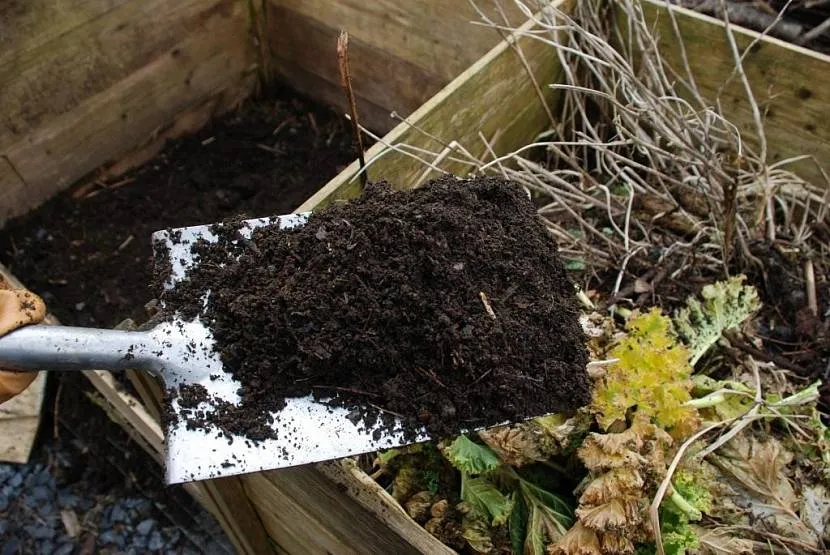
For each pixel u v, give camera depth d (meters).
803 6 1.25
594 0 1.11
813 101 1.01
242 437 0.60
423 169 0.96
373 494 0.64
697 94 0.99
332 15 1.43
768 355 0.87
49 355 0.57
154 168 1.49
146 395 0.83
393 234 0.64
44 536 1.18
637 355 0.73
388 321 0.62
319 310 0.62
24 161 1.28
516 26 1.20
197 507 1.21
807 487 0.76
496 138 1.07
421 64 1.38
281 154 1.54
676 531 0.67
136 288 1.30
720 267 0.97
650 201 1.04
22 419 1.23
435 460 0.72
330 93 1.59
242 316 0.63
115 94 1.36
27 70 1.20
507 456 0.69
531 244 0.67
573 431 0.69
